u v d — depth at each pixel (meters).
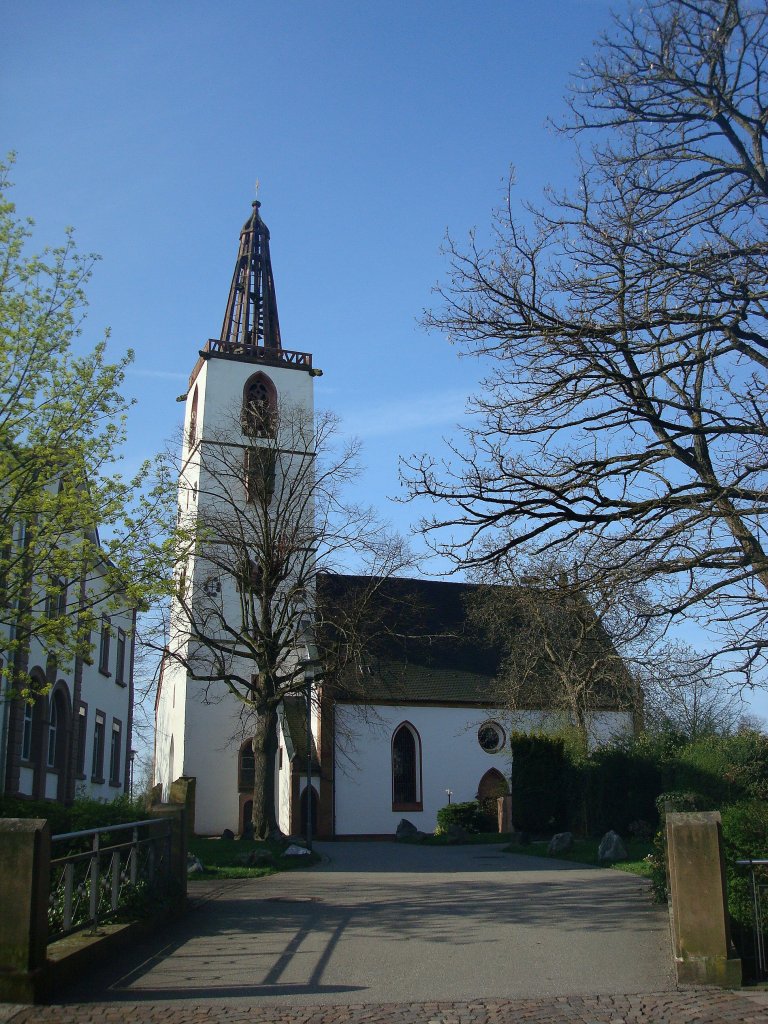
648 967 9.79
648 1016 7.86
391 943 11.05
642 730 30.61
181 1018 7.75
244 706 39.91
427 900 15.08
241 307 53.41
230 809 44.62
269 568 34.19
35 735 28.00
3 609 18.47
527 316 13.61
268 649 33.31
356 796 43.25
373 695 44.66
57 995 8.45
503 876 19.84
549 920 12.80
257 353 51.94
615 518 13.68
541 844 29.84
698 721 34.53
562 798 32.91
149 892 11.73
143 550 19.75
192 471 47.59
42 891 8.37
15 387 18.38
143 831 11.95
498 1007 8.18
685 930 9.10
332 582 42.66
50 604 22.62
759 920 9.62
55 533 18.38
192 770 44.44
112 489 19.42
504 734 46.19
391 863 24.72
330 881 18.84
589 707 27.80
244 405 47.44
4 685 24.52
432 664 47.38
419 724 45.09
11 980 8.09
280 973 9.43
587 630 14.05
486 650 48.91
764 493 12.39
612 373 13.26
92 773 35.16
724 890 9.09
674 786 25.31
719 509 12.69
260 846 27.75
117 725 39.50
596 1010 8.07
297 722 44.88
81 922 9.80
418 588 51.31
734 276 12.30
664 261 12.74
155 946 10.70
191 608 35.62
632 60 12.91
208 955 10.26
